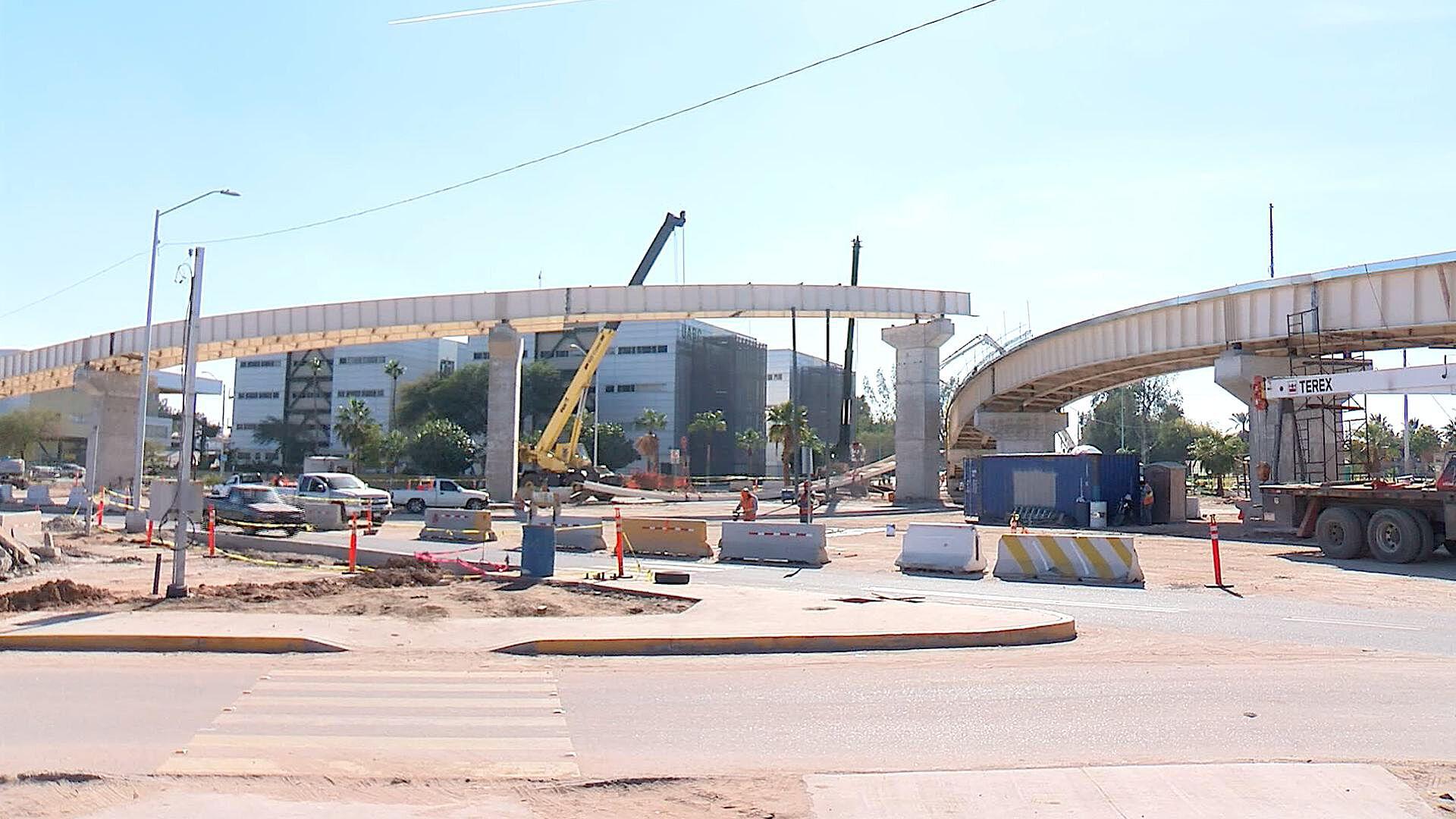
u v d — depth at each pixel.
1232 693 9.70
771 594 16.69
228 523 33.69
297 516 32.59
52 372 68.19
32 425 101.06
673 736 7.98
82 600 15.23
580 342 130.50
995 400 64.44
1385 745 7.67
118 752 7.23
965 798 6.26
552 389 123.06
